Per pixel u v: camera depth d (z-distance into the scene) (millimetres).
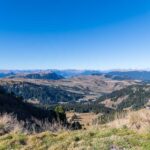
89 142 12781
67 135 14672
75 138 13766
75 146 12680
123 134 13750
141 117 15750
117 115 17703
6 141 14672
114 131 14422
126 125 15609
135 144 11961
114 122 16391
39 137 14758
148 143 11695
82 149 11977
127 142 12156
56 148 12859
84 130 15641
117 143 12125
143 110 16766
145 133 13398
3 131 17062
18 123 18453
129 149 11367
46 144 13711
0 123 17734
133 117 15828
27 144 14305
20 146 14008
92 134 14375
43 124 19047
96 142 12531
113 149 11609
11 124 18047
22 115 28125
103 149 11680
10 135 15734
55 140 14180
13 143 14352
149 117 15695
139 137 12859
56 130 18109
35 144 13891
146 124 15070
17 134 15938
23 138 14859
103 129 15023
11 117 19781
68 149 12391
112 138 12734
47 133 15391
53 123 19500
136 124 15312
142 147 11344
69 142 13328
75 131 15672
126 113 17484
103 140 12602
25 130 17125
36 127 18484
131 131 14156
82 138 13781
